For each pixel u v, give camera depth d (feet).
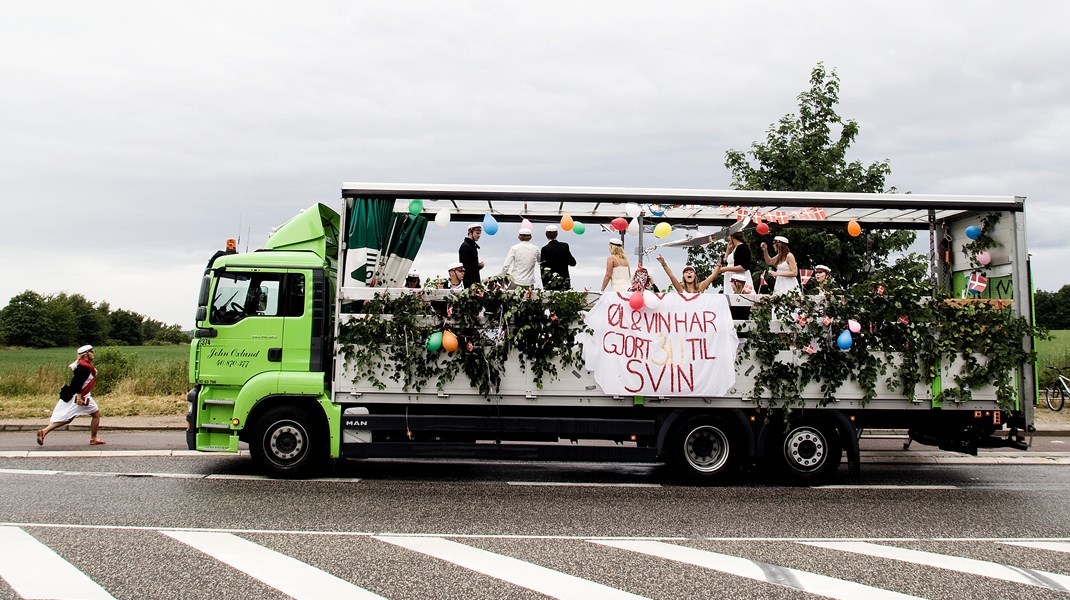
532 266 33.53
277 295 29.71
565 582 16.72
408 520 22.62
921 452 38.99
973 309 29.43
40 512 23.17
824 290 29.73
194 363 29.43
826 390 29.12
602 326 29.19
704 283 32.12
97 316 302.25
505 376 28.99
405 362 28.89
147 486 27.55
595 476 31.37
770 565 18.28
